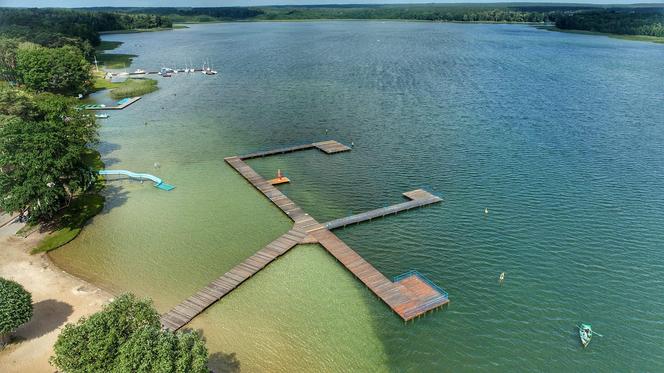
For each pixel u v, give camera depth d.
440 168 92.81
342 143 107.00
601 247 66.00
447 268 62.06
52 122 75.44
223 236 68.56
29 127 67.75
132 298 41.31
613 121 120.62
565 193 81.56
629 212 75.06
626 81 168.25
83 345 37.34
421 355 48.00
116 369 35.22
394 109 133.62
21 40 182.38
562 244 66.81
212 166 93.88
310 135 112.75
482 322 52.56
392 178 88.81
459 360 47.53
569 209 76.19
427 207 77.75
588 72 185.88
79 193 79.38
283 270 61.03
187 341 38.16
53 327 49.06
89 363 36.41
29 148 64.94
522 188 83.75
